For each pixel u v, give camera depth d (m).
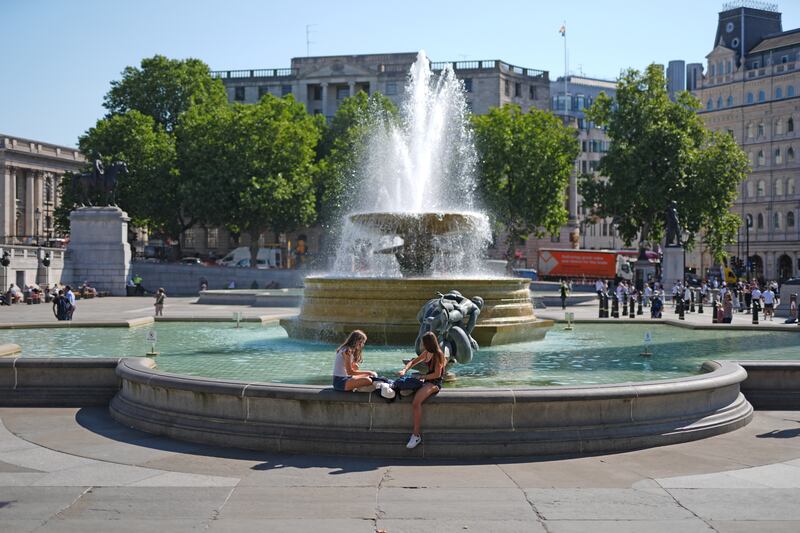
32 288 53.50
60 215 80.56
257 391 12.06
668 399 12.67
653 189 67.88
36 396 15.70
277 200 75.06
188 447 12.15
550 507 9.26
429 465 11.17
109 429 13.47
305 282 22.80
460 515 8.95
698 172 68.94
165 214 80.25
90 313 42.38
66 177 81.06
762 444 12.45
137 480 10.36
